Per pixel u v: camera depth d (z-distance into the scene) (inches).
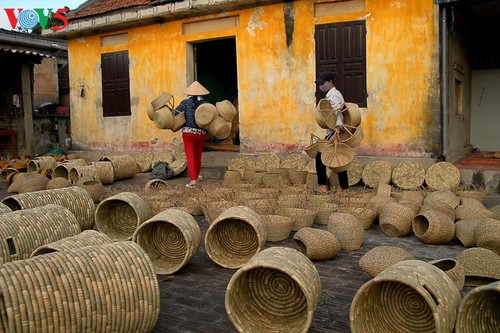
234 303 133.3
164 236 193.2
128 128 501.7
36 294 109.9
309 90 394.6
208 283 174.4
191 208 278.7
